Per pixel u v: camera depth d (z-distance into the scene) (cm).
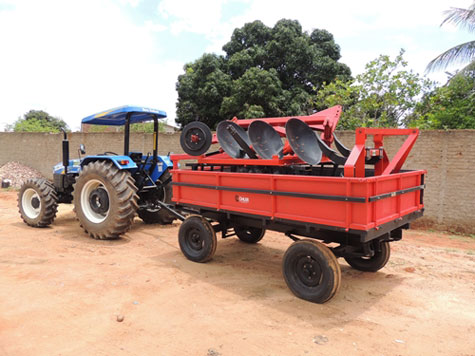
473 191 661
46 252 512
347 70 1720
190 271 444
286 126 415
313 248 350
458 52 946
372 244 391
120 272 433
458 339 292
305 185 348
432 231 696
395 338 292
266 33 1817
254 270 454
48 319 310
